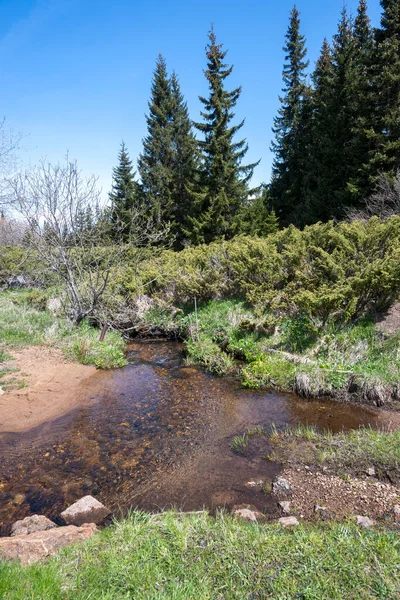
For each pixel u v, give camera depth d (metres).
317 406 6.11
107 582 2.41
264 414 5.93
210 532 2.96
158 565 2.57
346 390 6.32
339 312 7.95
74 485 4.18
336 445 4.72
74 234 9.61
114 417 5.95
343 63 20.97
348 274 8.15
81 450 4.95
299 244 9.55
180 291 11.27
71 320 9.95
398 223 8.54
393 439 4.62
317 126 23.03
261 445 4.96
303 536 2.85
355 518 3.38
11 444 5.07
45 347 8.58
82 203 9.41
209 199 25.12
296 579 2.41
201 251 13.34
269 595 2.30
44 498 3.95
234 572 2.48
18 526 3.39
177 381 7.53
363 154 17.45
